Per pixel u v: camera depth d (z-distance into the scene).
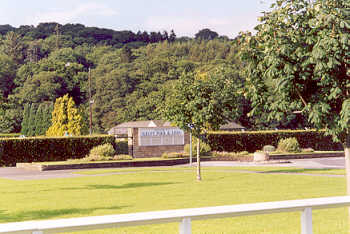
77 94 126.44
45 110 103.75
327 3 8.81
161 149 46.69
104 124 111.00
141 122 88.19
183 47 178.38
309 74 8.84
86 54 181.50
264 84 9.65
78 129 77.31
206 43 189.12
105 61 155.00
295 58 8.92
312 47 8.96
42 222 4.48
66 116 77.62
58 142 41.75
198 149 24.28
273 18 9.18
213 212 5.02
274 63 8.86
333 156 45.53
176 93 23.14
